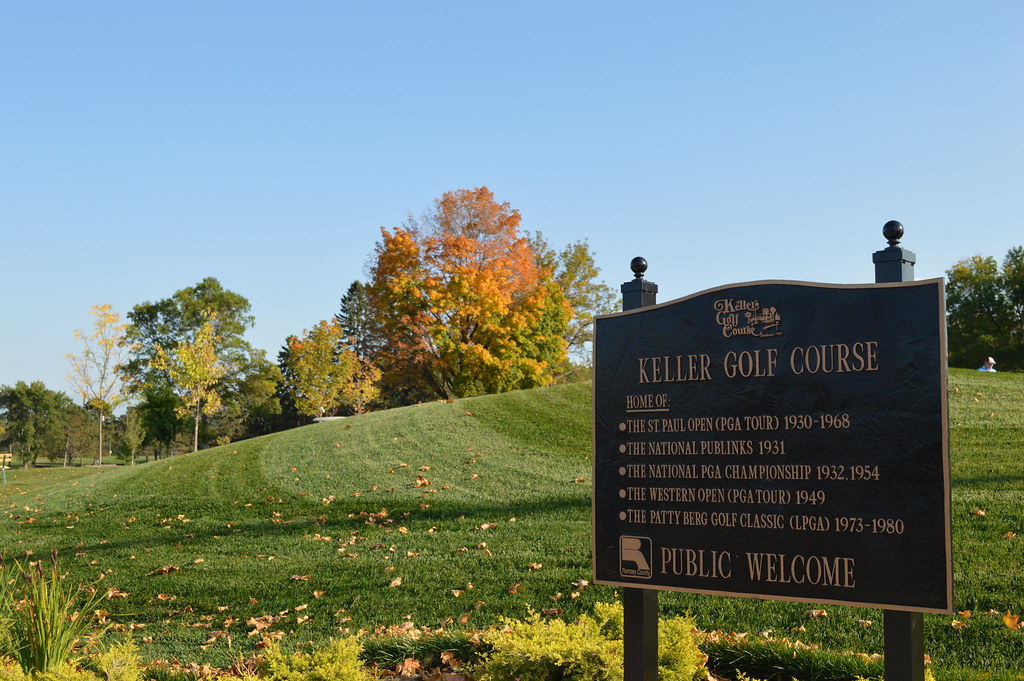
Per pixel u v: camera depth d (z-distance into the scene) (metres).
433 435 16.86
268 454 17.12
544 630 5.27
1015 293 44.81
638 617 4.54
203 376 49.19
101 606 8.86
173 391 56.59
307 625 7.70
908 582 3.76
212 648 7.14
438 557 9.80
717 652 5.36
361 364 53.62
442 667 5.67
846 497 3.95
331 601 8.42
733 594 4.21
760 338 4.29
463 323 34.28
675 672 4.73
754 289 4.33
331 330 51.41
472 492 12.93
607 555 4.64
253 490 14.65
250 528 12.30
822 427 4.05
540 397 19.38
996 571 7.33
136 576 10.12
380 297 33.53
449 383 36.91
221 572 9.99
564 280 47.12
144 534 12.56
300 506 13.28
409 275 33.16
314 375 50.66
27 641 5.32
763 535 4.16
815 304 4.15
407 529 11.35
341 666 5.07
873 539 3.87
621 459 4.65
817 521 4.02
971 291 46.50
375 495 13.35
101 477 17.97
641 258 4.89
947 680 4.90
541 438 16.03
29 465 75.38
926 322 3.85
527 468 14.05
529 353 37.31
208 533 12.26
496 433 16.61
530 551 9.63
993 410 14.88
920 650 3.87
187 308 65.56
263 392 63.41
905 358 3.88
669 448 4.50
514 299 35.72
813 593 4.00
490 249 34.88
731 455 4.30
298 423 65.44
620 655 4.77
